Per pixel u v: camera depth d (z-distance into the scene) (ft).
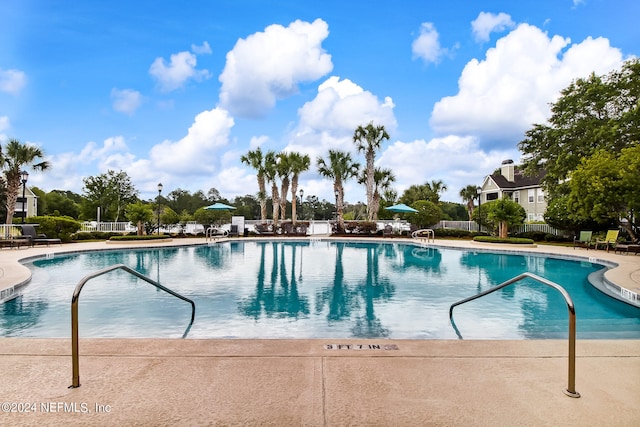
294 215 96.22
